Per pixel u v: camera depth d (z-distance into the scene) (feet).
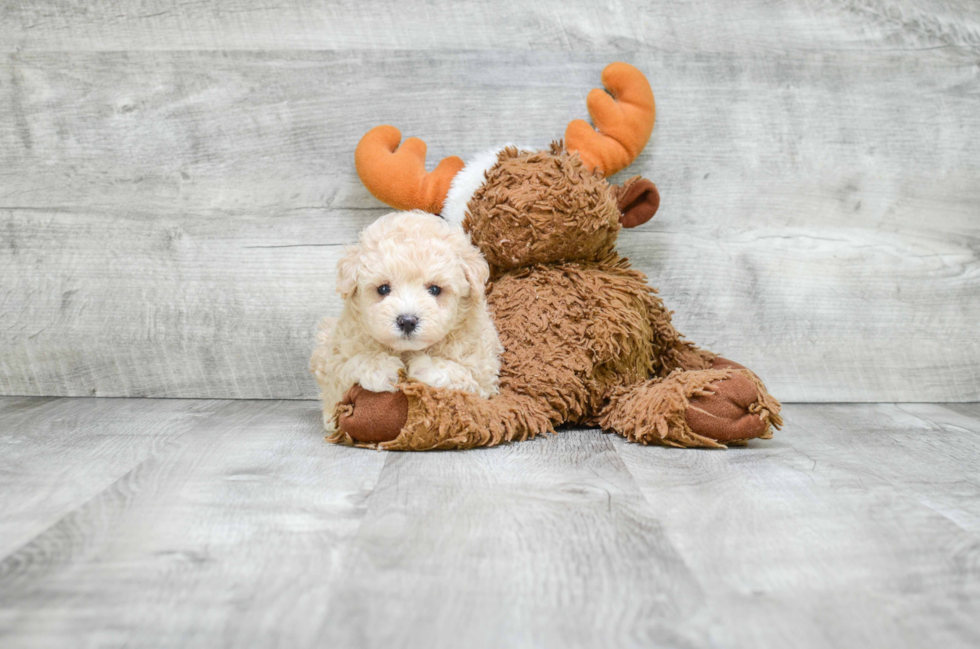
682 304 6.22
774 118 6.18
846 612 2.36
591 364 4.94
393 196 5.65
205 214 6.14
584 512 3.25
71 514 3.18
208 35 6.03
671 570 2.65
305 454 4.25
